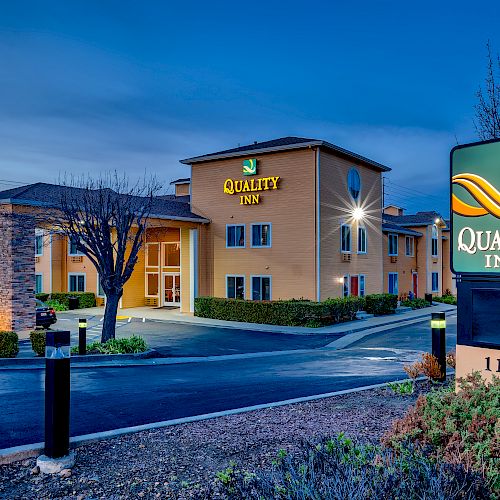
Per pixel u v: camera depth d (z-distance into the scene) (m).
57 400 4.94
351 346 18.16
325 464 3.59
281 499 2.98
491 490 3.23
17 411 7.60
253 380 10.69
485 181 4.94
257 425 6.33
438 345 8.89
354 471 3.22
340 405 7.43
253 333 21.48
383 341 19.22
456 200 5.20
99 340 18.48
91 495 4.17
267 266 27.23
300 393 9.05
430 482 2.90
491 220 4.89
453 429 3.83
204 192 29.80
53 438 4.91
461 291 5.13
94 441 5.68
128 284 31.80
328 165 26.66
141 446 5.48
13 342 14.04
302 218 26.09
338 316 24.36
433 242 42.06
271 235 27.14
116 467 4.82
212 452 5.21
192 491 4.17
